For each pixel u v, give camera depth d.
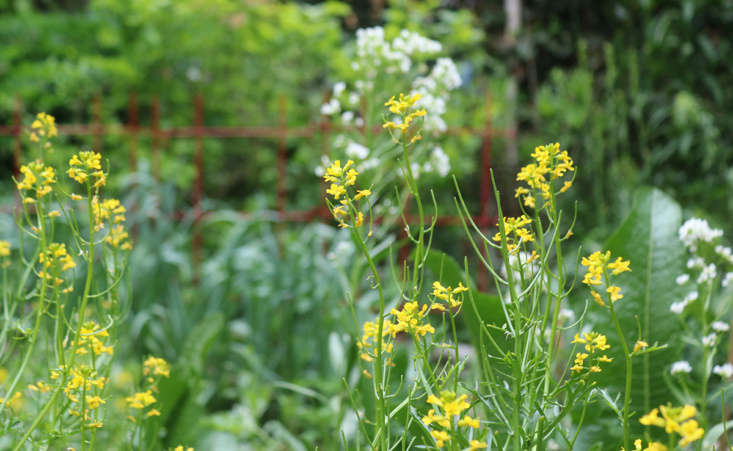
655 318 1.59
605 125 4.54
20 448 1.09
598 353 1.55
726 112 4.95
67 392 1.07
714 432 1.17
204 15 5.97
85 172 1.05
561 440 1.57
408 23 5.26
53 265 1.10
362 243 0.97
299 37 5.98
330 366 3.21
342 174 0.97
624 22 5.57
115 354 1.20
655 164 4.57
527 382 0.98
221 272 3.54
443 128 2.12
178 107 6.32
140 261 3.50
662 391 1.58
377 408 1.03
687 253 1.63
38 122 1.29
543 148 0.98
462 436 0.95
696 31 5.08
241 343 3.74
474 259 4.12
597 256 0.92
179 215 3.96
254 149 6.26
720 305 1.60
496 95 5.56
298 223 5.43
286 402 2.92
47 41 6.35
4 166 5.78
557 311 0.97
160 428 1.93
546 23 6.14
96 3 6.23
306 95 6.30
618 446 1.56
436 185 5.07
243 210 5.93
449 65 2.15
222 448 2.20
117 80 6.12
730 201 4.20
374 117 2.20
